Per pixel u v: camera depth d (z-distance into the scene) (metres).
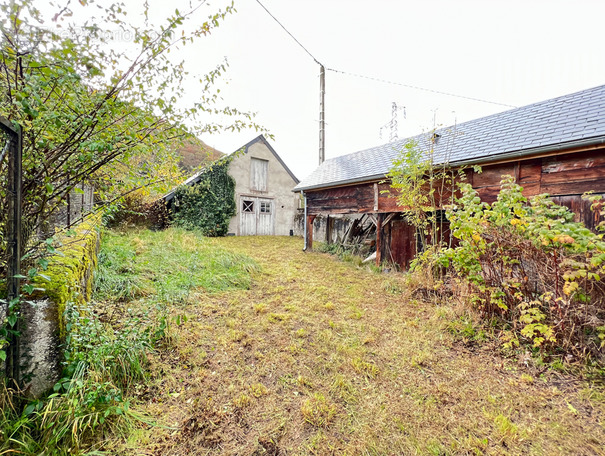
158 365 2.16
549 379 2.18
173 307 3.15
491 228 2.88
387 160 6.36
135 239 5.59
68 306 1.62
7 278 1.38
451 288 3.64
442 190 4.53
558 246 2.38
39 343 1.52
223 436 1.63
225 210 10.91
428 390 2.07
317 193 7.69
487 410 1.87
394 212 5.57
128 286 3.23
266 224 12.37
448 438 1.65
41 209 1.66
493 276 2.99
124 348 1.91
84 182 1.96
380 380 2.18
